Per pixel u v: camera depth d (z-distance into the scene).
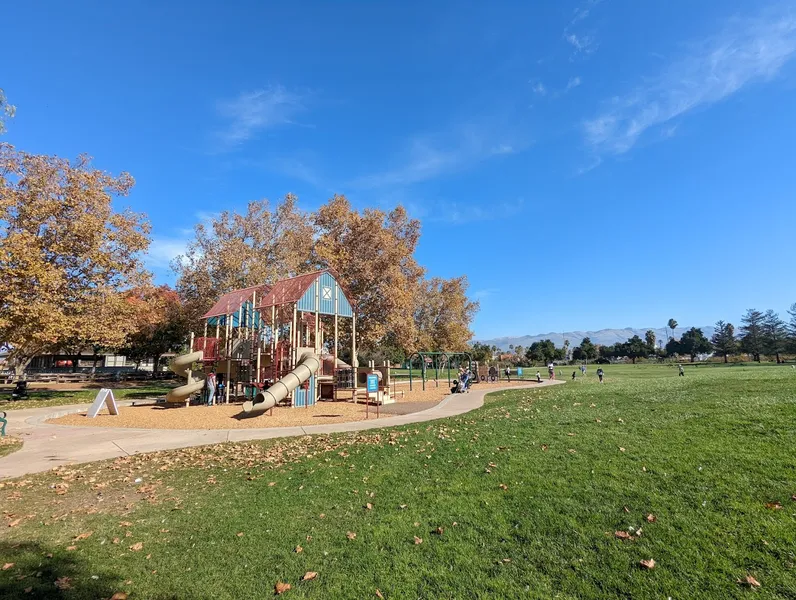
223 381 24.64
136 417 16.98
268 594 4.10
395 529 5.32
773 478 5.84
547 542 4.77
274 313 23.50
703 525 4.83
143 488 7.50
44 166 23.83
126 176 27.69
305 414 17.14
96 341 25.95
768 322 85.88
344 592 4.07
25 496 7.16
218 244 34.78
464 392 27.16
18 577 4.44
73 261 24.53
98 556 4.91
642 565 4.21
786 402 9.94
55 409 19.16
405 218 42.44
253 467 8.76
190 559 4.81
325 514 5.97
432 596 3.95
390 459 8.67
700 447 7.33
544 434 9.44
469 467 7.58
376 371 24.06
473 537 5.01
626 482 6.16
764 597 3.64
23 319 21.00
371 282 33.28
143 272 27.98
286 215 37.16
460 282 64.50
